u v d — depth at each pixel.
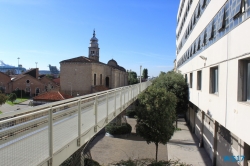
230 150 10.72
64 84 36.91
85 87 36.25
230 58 8.51
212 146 14.39
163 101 14.21
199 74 16.47
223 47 9.48
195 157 15.59
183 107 22.00
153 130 14.02
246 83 7.59
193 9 18.58
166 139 14.13
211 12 11.85
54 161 5.22
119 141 19.41
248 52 6.82
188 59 21.83
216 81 11.60
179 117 33.25
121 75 55.78
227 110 8.82
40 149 4.70
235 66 7.95
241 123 7.28
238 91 7.68
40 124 4.78
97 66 38.38
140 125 14.51
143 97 14.85
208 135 16.02
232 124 8.21
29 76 55.66
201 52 14.67
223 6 9.55
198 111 20.66
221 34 9.84
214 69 12.04
